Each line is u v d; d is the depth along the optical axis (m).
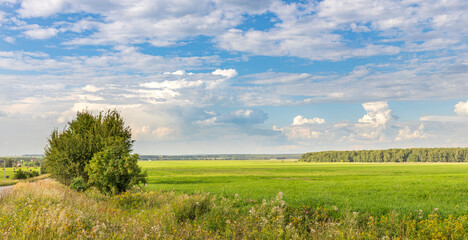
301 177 67.06
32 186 20.97
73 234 9.03
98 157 23.98
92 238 8.88
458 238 11.16
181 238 9.49
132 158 24.06
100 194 22.31
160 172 102.50
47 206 13.41
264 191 29.05
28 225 9.11
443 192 28.91
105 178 22.77
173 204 15.00
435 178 51.25
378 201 21.91
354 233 11.19
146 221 11.26
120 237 8.85
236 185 40.03
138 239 8.99
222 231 11.55
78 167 30.95
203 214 14.05
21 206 13.00
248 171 109.44
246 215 14.48
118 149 24.61
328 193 27.77
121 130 33.69
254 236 10.49
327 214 15.46
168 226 10.98
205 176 75.62
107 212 13.62
